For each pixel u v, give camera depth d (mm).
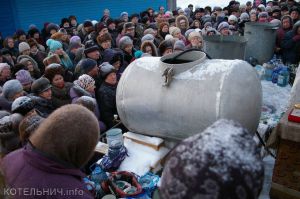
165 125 1967
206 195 700
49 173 1125
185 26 6770
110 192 1754
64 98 3377
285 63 5062
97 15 11391
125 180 1842
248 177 696
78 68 3812
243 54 3436
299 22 5070
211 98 1776
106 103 3119
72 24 8266
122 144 2074
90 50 4312
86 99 2719
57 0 10258
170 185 761
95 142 1207
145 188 1753
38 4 9875
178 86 1877
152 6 12805
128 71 2139
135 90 2020
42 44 7023
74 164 1200
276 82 4047
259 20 6836
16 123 2400
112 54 4395
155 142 2070
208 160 715
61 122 1134
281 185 2145
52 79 3332
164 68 1975
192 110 1816
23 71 3857
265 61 4574
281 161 2105
